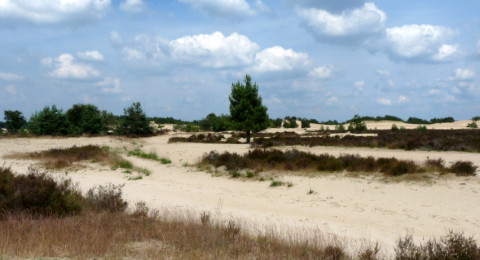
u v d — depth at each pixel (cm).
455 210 1005
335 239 676
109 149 2914
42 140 3684
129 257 519
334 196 1244
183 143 3519
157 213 841
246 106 3117
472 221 908
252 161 1809
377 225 899
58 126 4484
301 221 921
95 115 4778
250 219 912
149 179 1617
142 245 585
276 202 1185
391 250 673
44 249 526
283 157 1819
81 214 800
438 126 7869
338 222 924
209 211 964
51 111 4522
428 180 1312
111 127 5216
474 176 1317
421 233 824
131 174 1733
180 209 980
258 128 3112
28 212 754
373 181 1393
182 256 525
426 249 576
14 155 2308
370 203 1133
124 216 784
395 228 869
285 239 671
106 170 1809
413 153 2153
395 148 2417
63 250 532
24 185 823
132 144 3619
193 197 1231
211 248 577
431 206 1057
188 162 2095
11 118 5206
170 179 1650
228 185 1510
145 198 1146
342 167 1600
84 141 3716
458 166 1386
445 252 552
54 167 1845
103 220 727
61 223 678
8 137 3916
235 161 1838
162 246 574
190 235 636
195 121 9769
